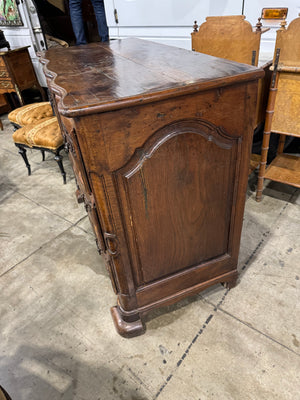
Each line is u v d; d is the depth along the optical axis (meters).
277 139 2.74
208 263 1.40
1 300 1.67
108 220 1.07
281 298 1.52
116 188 1.01
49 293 1.68
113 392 1.22
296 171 2.15
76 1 3.14
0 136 3.81
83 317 1.53
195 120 0.98
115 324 1.42
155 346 1.37
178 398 1.18
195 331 1.41
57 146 2.46
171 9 2.62
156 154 0.99
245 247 1.83
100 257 1.90
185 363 1.29
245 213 2.11
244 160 1.15
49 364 1.34
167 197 1.11
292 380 1.20
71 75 1.13
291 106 1.78
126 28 3.00
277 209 2.12
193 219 1.22
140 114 0.89
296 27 1.53
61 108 0.82
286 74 1.70
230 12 2.34
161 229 1.19
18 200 2.54
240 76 0.93
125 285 1.26
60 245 2.02
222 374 1.24
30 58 4.16
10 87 4.07
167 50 1.44
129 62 1.25
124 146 0.93
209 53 2.12
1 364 1.36
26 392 1.25
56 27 4.83
